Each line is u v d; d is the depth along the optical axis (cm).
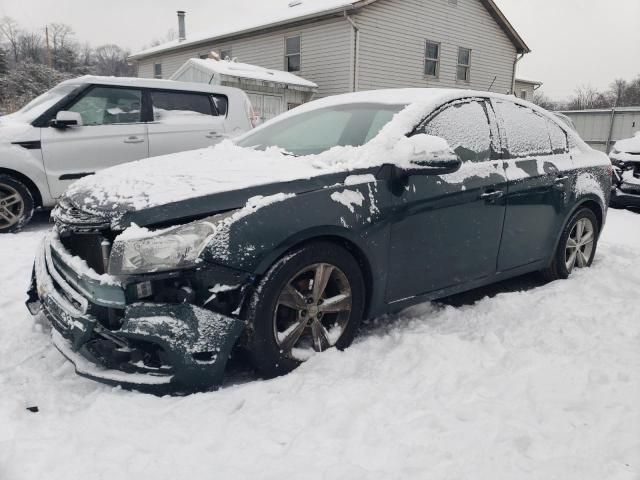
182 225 228
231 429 206
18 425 208
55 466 184
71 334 232
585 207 430
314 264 256
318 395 227
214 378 229
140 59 2616
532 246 380
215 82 1470
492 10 1994
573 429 206
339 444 196
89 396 234
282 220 242
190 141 668
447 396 231
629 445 193
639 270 422
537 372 249
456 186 313
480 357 268
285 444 198
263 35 1877
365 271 282
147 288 224
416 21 1761
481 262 341
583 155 434
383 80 1700
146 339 220
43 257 281
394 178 285
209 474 180
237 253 230
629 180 806
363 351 275
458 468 182
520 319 322
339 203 261
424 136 280
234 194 242
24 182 577
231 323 230
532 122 397
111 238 234
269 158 302
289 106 1662
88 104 607
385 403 223
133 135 627
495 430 205
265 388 235
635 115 1870
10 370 259
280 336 249
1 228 561
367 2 1563
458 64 1953
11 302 353
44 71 3512
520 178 357
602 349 273
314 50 1706
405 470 182
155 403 221
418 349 273
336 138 328
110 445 194
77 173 595
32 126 571
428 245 304
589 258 445
